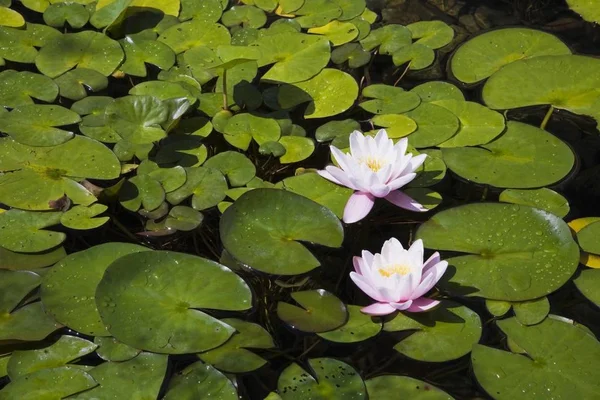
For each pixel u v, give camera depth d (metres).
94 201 2.02
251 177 2.13
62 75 2.53
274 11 2.93
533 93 2.44
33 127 2.26
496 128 2.29
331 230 1.89
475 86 2.55
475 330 1.70
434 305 1.71
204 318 1.68
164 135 2.19
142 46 2.67
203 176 2.11
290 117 2.42
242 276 1.86
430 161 2.19
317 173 2.12
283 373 1.61
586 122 2.43
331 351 1.74
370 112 2.45
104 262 1.83
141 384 1.56
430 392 1.56
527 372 1.62
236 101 2.43
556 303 1.84
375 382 1.59
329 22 2.84
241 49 2.24
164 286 1.74
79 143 2.21
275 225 1.90
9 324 1.69
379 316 1.74
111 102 2.29
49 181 2.08
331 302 1.77
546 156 2.19
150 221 1.99
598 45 2.79
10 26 2.73
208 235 2.04
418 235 1.95
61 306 1.72
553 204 2.04
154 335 1.63
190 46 2.69
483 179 2.12
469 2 3.03
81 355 1.63
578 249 1.86
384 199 2.16
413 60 2.66
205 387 1.56
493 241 1.90
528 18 2.96
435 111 2.37
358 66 2.62
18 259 1.87
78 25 2.79
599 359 1.64
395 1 3.03
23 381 1.57
